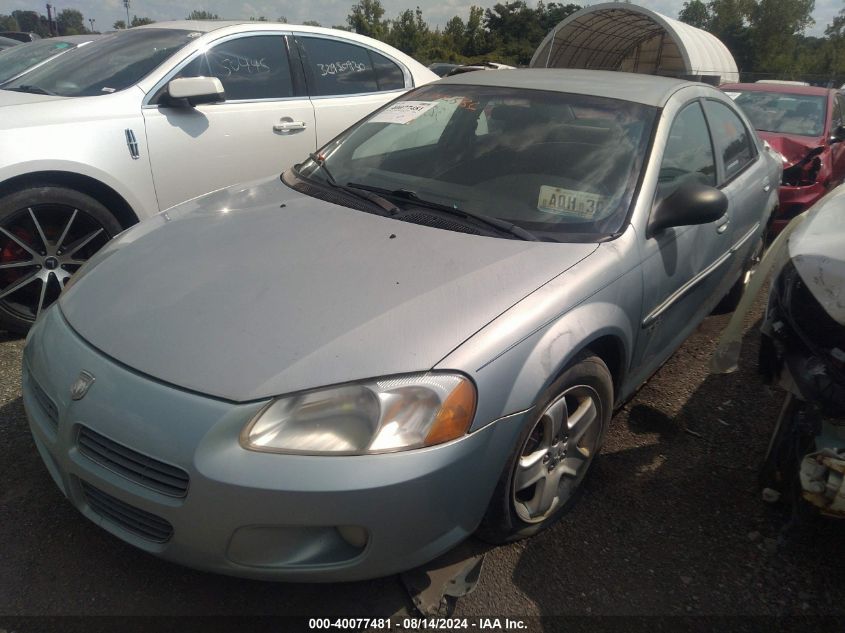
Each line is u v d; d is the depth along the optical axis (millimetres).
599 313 2260
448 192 2742
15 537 2250
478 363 1894
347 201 2748
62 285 3662
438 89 3430
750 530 2500
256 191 3018
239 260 2301
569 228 2494
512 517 2201
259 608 2051
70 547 2229
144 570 2158
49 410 2066
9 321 3506
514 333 1996
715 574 2289
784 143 6504
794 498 2340
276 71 4641
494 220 2500
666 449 2975
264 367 1827
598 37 18828
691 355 3877
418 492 1787
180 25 4598
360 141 3273
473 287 2111
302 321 1961
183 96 3953
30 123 3494
